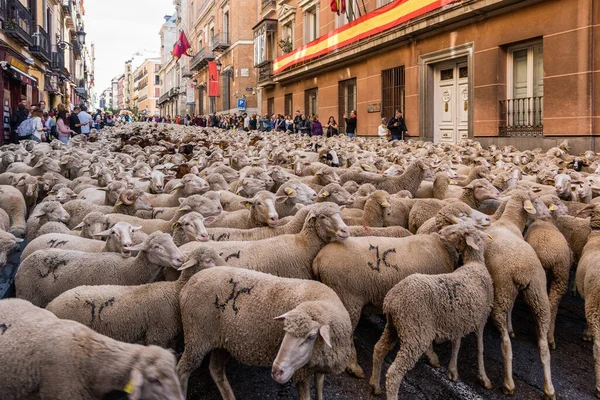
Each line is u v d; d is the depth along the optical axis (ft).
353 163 38.83
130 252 16.30
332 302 12.44
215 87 180.24
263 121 106.22
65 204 24.06
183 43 216.54
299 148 52.95
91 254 16.39
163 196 27.40
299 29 111.34
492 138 56.75
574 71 47.34
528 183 27.17
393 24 69.92
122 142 59.47
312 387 14.61
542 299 15.05
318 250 16.80
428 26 63.00
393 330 14.21
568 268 17.35
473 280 14.25
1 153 42.96
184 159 43.52
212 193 21.75
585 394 14.35
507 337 14.80
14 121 65.26
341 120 93.91
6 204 26.94
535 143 51.13
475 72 58.70
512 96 55.93
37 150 41.32
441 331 13.71
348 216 21.48
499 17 55.01
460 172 36.27
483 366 14.80
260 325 12.71
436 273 16.15
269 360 12.81
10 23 83.15
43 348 10.62
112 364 10.32
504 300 15.10
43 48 109.29
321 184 29.81
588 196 26.20
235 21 160.56
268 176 27.53
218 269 13.93
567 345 17.15
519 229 18.65
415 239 16.80
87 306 13.44
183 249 16.51
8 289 18.94
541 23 50.29
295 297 12.70
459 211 17.22
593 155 40.52
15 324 11.16
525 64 54.49
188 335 13.38
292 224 18.84
